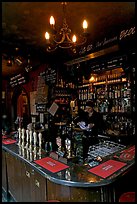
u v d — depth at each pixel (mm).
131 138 3295
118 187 1810
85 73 4621
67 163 2035
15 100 7801
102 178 1617
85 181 1567
